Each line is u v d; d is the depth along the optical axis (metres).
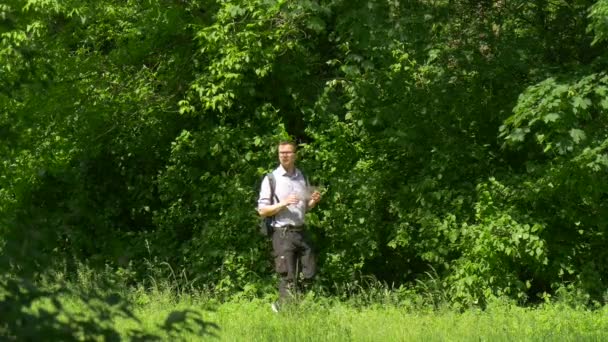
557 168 13.05
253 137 15.15
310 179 14.66
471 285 13.24
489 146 14.45
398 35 13.70
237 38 14.48
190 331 4.68
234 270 14.47
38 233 4.52
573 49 14.71
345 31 13.97
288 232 12.57
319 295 13.28
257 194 14.80
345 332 10.02
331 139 14.91
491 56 14.62
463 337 9.91
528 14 15.00
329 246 14.60
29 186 13.41
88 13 14.60
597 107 12.46
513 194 13.54
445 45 14.64
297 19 14.45
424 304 12.90
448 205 14.13
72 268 5.60
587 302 13.12
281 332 10.04
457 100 14.50
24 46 5.53
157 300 12.83
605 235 13.84
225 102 14.63
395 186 14.73
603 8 11.72
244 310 12.54
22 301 4.23
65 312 4.32
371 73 14.52
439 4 14.30
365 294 13.06
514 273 13.35
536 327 10.70
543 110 12.13
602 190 13.03
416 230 14.44
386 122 14.86
